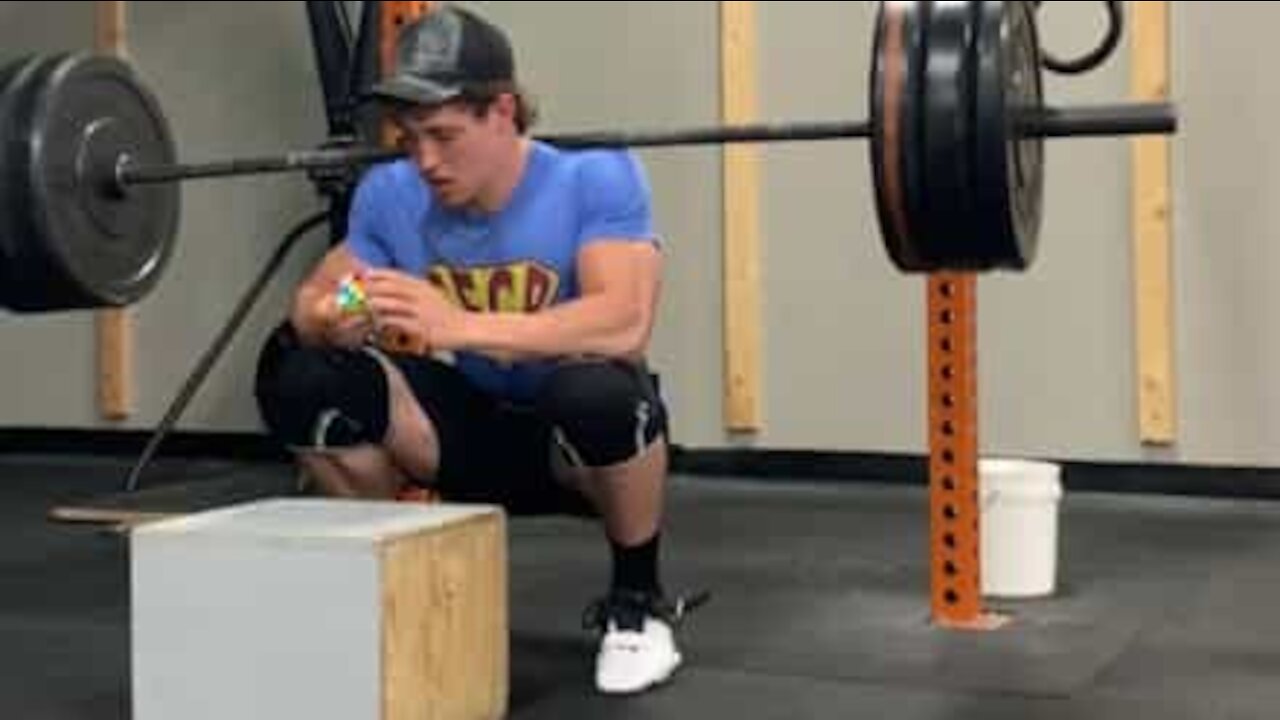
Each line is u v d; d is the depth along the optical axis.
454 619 2.20
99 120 2.45
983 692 2.45
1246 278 4.43
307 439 2.45
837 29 4.77
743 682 2.52
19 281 2.43
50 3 5.57
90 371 5.61
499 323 2.28
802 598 3.16
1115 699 2.40
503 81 2.34
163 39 5.44
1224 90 4.43
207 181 5.40
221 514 2.27
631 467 2.37
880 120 1.94
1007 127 1.91
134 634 2.18
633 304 2.34
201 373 4.77
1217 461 4.48
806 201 4.82
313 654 2.09
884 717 2.32
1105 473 4.58
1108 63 4.49
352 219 2.54
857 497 4.50
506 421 2.49
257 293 4.74
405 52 2.32
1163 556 3.56
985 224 1.96
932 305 2.87
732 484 4.78
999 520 3.12
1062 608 3.05
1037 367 4.63
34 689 2.57
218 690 2.14
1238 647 2.72
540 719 2.33
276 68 5.34
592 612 2.62
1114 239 4.54
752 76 4.86
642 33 4.96
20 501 4.59
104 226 2.48
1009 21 1.93
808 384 4.86
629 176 2.40
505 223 2.41
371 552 2.05
